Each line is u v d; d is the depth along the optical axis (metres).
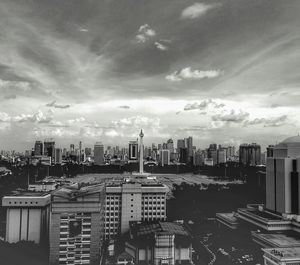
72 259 178.62
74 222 179.00
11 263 188.75
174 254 191.25
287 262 159.62
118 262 191.00
